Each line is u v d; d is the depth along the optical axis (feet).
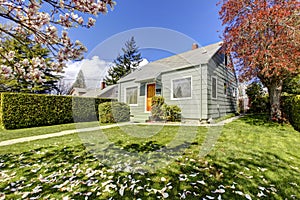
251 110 35.37
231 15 24.25
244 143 13.24
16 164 9.82
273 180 7.50
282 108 23.02
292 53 18.78
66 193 6.79
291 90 27.94
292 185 7.09
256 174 8.06
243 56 21.76
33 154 11.64
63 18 6.29
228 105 34.71
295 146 12.35
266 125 20.52
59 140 15.72
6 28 6.11
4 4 5.32
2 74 5.98
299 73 20.26
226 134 16.31
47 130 21.77
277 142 13.44
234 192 6.64
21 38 6.30
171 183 7.43
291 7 19.40
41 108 26.89
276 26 19.75
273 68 20.15
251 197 6.33
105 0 6.29
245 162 9.46
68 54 6.59
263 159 9.87
